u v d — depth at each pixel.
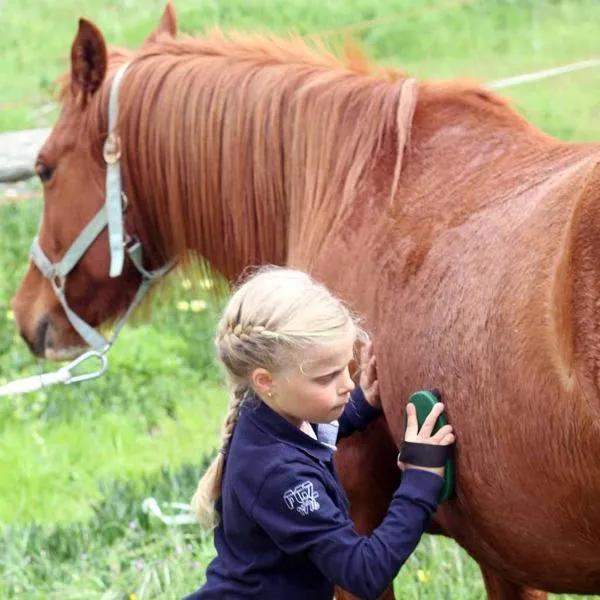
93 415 8.05
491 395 2.87
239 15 17.80
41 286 4.91
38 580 5.62
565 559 2.94
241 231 4.27
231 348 3.01
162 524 6.01
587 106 13.21
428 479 3.03
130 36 17.58
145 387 8.38
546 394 2.69
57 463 7.33
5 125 14.41
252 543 3.06
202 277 4.64
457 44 16.11
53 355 4.93
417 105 3.74
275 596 3.05
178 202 4.41
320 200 3.87
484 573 4.02
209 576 3.18
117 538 5.98
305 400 2.96
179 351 8.91
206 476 3.22
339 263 3.64
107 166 4.50
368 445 3.71
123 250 4.54
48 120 14.63
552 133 12.37
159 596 5.25
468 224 3.19
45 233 4.75
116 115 4.45
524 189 3.12
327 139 3.91
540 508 2.85
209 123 4.27
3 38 18.70
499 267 2.91
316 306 2.95
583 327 2.50
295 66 4.17
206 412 7.93
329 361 2.94
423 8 17.50
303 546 2.96
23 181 11.55
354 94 3.89
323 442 3.15
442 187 3.46
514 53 15.53
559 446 2.69
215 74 4.30
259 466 2.98
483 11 17.36
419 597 5.00
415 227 3.39
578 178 2.82
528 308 2.74
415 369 3.19
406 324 3.25
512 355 2.78
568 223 2.60
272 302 2.95
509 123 3.60
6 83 16.41
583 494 2.70
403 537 2.97
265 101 4.14
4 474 7.18
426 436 3.05
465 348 2.96
